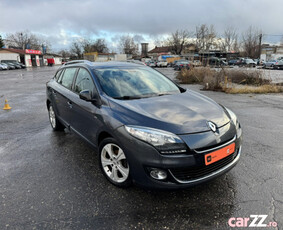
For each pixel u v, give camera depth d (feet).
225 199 8.51
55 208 8.19
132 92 10.87
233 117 9.79
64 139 15.11
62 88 14.17
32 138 15.42
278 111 22.36
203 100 10.62
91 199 8.65
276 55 167.53
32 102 29.58
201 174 7.93
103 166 9.82
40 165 11.50
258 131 16.14
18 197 8.87
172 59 175.01
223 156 8.25
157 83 12.38
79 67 13.16
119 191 9.11
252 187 9.21
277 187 9.18
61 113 14.38
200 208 8.07
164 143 7.50
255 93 34.63
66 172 10.74
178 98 10.59
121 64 13.34
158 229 7.16
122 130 8.29
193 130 7.88
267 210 7.88
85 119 10.88
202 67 51.44
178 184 7.60
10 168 11.24
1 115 22.36
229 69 46.34
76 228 7.22
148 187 7.93
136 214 7.81
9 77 80.23
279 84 40.98
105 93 10.32
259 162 11.32
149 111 8.77
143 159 7.71
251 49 172.04
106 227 7.26
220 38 137.49
